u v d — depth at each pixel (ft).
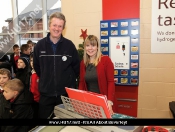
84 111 2.79
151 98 7.17
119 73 7.06
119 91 7.29
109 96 4.64
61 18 4.68
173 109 5.64
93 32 7.52
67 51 5.20
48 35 5.15
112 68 4.90
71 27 7.84
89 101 2.64
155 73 7.00
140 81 7.19
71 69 5.49
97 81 4.92
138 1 6.70
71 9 7.73
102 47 7.16
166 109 7.07
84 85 5.12
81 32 7.70
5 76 6.06
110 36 7.02
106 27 7.04
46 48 5.09
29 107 4.90
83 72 5.08
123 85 7.19
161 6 6.55
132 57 6.86
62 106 3.31
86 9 7.50
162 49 6.79
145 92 7.19
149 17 6.75
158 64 6.93
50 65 5.09
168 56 6.79
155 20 6.68
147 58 7.00
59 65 5.09
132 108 7.26
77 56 5.57
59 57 5.10
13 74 9.60
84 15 7.57
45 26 11.08
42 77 5.16
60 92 5.13
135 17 6.80
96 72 4.85
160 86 7.02
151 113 7.23
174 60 6.74
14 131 3.58
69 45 5.28
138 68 6.87
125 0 6.82
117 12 6.96
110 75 4.84
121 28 6.85
